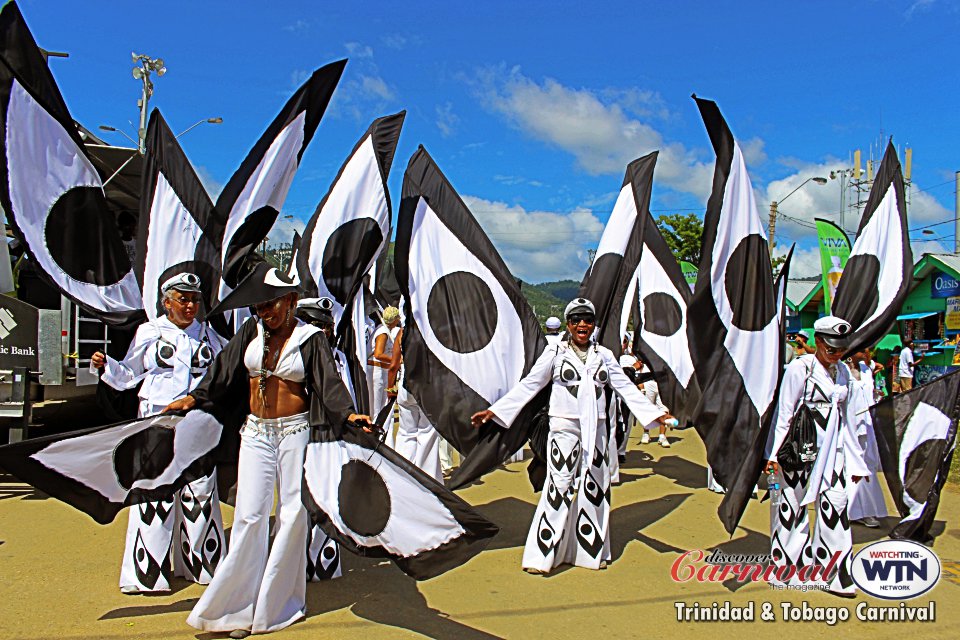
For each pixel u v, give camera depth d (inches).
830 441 177.0
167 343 177.6
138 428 156.1
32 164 187.5
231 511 251.1
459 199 220.5
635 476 326.0
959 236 839.7
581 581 184.1
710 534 229.5
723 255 195.8
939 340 627.8
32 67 188.5
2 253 288.4
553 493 193.3
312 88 215.5
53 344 281.6
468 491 288.7
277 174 216.2
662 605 168.1
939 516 249.6
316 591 173.0
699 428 193.5
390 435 322.3
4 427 335.9
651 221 323.6
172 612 156.6
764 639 149.8
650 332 315.6
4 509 245.3
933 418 209.2
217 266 207.6
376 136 212.7
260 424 151.0
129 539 168.9
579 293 247.8
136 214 417.7
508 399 199.6
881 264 234.1
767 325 192.4
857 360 243.9
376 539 148.5
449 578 184.5
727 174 196.7
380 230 209.6
